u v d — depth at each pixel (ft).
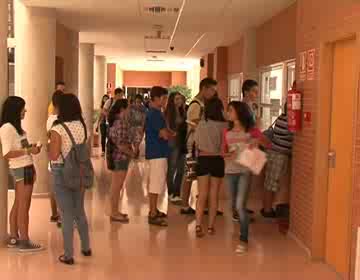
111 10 30.25
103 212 25.64
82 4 28.22
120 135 23.29
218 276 16.89
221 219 24.66
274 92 31.45
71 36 38.58
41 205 26.89
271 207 25.31
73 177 17.35
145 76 104.06
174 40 45.78
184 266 17.76
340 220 17.21
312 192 18.90
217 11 29.94
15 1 28.43
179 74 101.65
